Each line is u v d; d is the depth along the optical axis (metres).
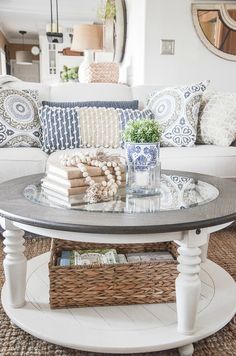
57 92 2.48
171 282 1.19
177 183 1.34
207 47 3.13
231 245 1.92
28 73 10.33
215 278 1.38
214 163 1.98
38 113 2.28
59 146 2.16
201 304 1.20
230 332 1.17
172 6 3.05
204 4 3.05
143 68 3.16
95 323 1.09
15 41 10.10
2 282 1.47
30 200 1.08
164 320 1.11
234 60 3.17
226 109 2.20
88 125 2.20
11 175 1.86
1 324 1.21
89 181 1.11
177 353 1.07
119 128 2.22
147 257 1.34
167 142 2.20
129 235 0.90
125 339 1.02
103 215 0.94
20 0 6.01
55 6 6.30
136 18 3.41
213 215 0.94
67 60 8.40
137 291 1.19
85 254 1.34
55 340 1.02
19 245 1.15
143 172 1.18
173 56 3.14
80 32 3.96
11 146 2.15
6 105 2.17
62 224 0.88
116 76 3.23
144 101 2.53
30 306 1.18
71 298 1.17
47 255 1.58
